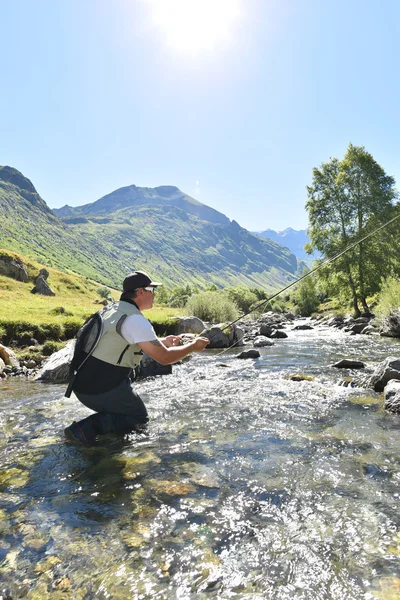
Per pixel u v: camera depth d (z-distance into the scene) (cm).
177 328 2012
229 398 668
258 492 322
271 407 601
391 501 301
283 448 423
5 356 1129
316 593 206
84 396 492
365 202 3803
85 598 207
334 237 3912
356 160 3900
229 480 347
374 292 3644
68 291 6712
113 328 470
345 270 3728
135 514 292
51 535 265
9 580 221
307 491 322
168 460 398
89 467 386
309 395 674
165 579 220
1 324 1420
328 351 1375
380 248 3681
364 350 1373
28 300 3978
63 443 459
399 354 1236
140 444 449
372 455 395
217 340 1753
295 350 1458
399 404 549
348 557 235
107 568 230
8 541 259
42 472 375
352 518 278
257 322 3409
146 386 794
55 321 1596
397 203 3822
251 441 449
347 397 654
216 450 423
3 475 370
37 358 1238
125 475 363
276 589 210
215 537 259
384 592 204
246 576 221
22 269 5925
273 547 247
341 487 327
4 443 464
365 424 500
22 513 296
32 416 588
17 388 840
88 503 311
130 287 493
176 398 676
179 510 296
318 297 7069
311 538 256
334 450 412
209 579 219
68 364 970
